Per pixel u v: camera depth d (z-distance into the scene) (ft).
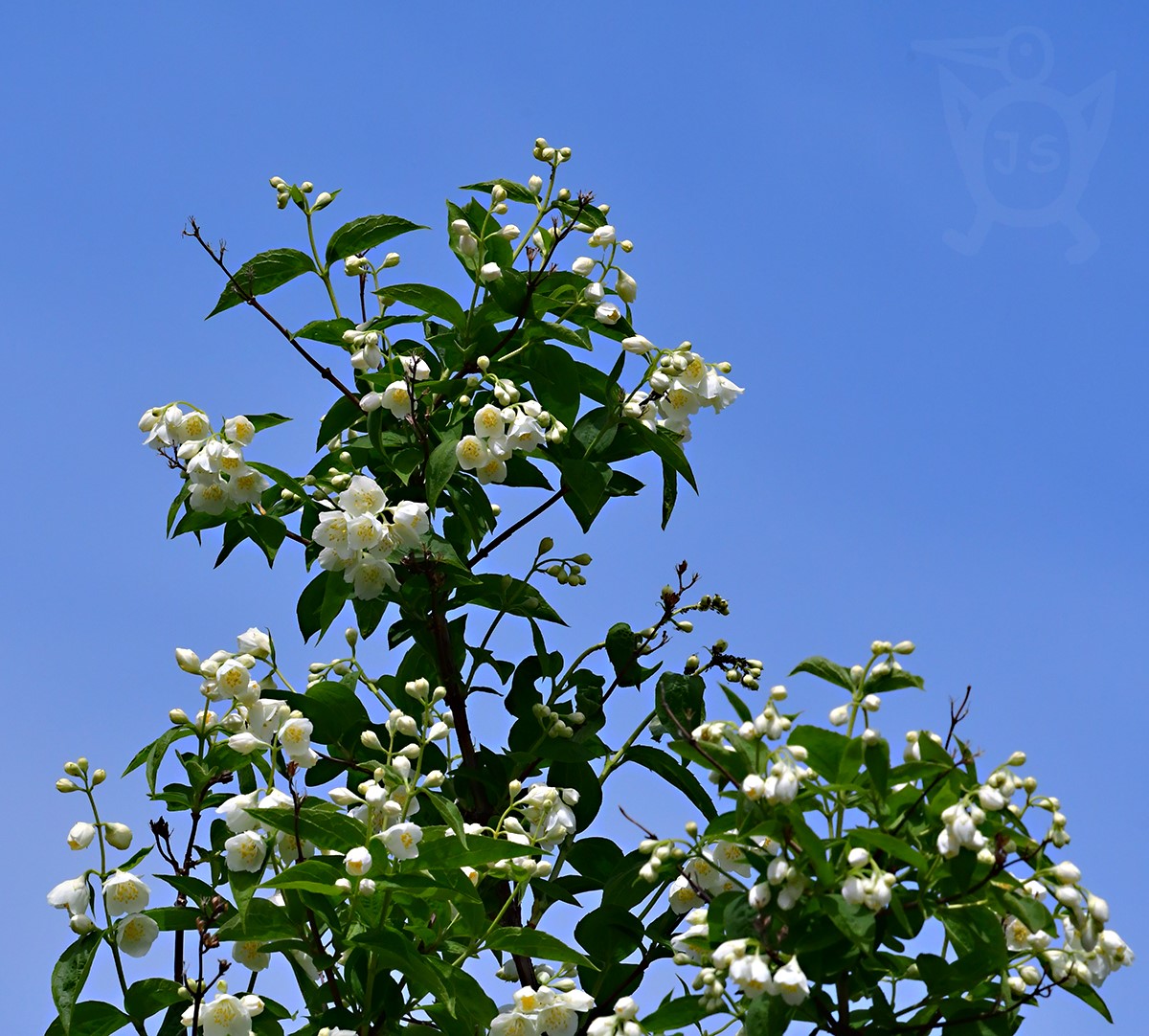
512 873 12.34
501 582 12.94
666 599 12.88
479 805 12.77
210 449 12.59
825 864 11.75
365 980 12.28
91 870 12.26
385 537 12.56
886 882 11.71
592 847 12.79
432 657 12.91
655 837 11.98
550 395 12.87
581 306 12.84
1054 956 11.86
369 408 12.70
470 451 12.64
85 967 12.21
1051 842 11.84
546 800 12.42
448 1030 12.26
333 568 12.61
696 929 11.99
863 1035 11.86
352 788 12.71
